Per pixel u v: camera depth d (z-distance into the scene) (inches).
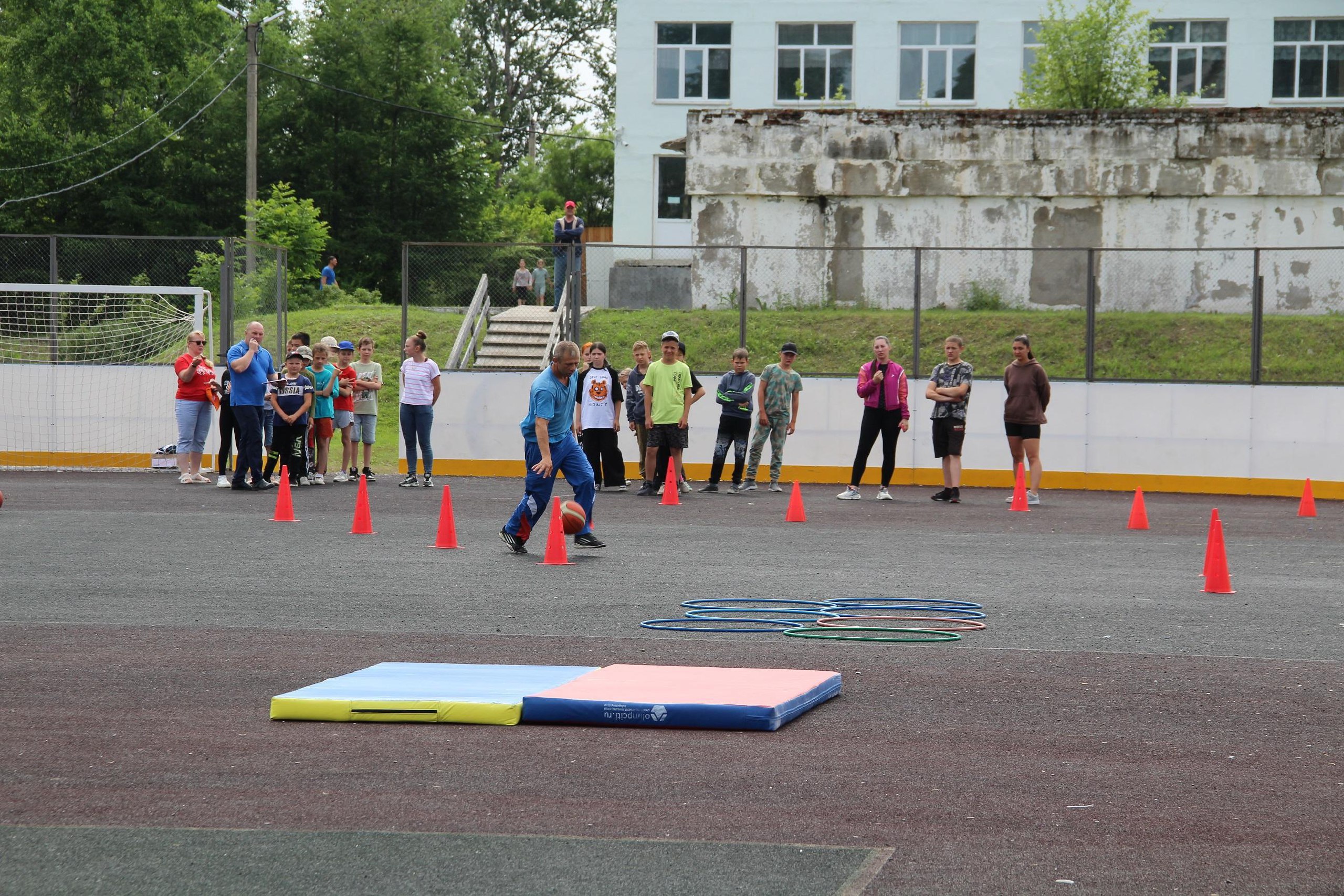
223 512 594.6
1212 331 853.2
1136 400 800.3
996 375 819.4
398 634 314.7
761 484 813.9
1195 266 903.1
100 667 276.7
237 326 946.7
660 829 179.3
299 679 267.4
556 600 367.2
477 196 2180.1
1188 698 256.7
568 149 2743.6
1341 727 235.1
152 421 839.1
